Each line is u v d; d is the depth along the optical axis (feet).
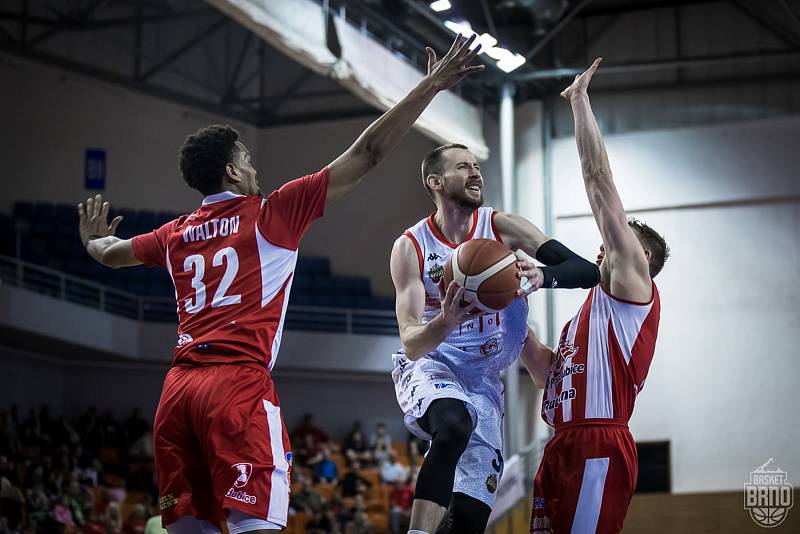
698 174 58.34
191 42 72.38
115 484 56.18
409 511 57.47
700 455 56.08
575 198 59.67
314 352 65.36
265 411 11.04
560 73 55.88
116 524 45.78
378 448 63.82
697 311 57.41
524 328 14.02
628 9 61.11
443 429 12.62
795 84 58.18
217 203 11.96
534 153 60.54
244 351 11.19
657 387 57.21
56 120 67.77
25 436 55.01
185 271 11.83
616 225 13.33
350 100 72.08
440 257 13.74
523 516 51.06
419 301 13.47
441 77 11.69
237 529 10.61
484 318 13.61
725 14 59.72
